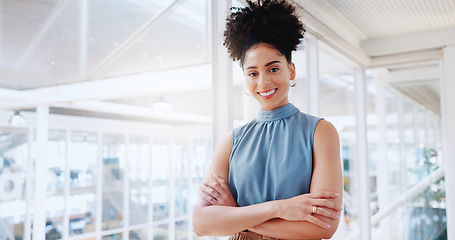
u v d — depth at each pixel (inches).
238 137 40.3
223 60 59.9
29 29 121.6
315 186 34.2
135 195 260.7
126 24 126.6
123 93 151.2
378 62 119.2
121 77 150.0
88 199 232.4
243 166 37.6
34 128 166.7
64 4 121.2
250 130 39.7
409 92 133.5
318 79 86.7
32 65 132.3
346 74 132.2
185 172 291.6
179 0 107.1
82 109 216.2
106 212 243.4
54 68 137.9
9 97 130.9
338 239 92.6
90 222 234.1
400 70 133.6
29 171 190.2
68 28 128.3
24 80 133.0
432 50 110.8
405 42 111.1
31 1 115.3
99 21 126.8
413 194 133.4
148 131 268.1
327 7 87.7
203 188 39.6
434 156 129.2
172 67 143.9
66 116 212.2
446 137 106.2
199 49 129.2
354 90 123.0
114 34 128.6
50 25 123.6
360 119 122.3
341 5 87.2
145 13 119.6
